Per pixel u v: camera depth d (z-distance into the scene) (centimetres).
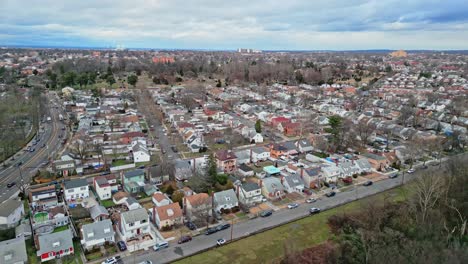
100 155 8456
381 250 4381
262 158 8475
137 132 10156
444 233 5034
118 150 8762
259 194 6300
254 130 10256
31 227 5178
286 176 6912
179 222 5416
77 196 6247
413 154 8212
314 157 8394
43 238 4572
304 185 6950
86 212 5675
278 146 9044
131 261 4456
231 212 5881
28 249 4722
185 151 9044
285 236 5150
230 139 9800
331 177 7250
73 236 4991
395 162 8269
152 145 9406
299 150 9119
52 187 6325
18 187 6700
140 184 6650
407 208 5628
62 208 5681
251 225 5462
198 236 5112
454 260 4041
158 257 4562
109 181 6656
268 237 5112
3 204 5559
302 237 5131
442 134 10788
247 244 4919
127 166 7812
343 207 6116
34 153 8656
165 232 5212
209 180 6650
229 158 7694
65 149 8894
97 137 9556
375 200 6241
